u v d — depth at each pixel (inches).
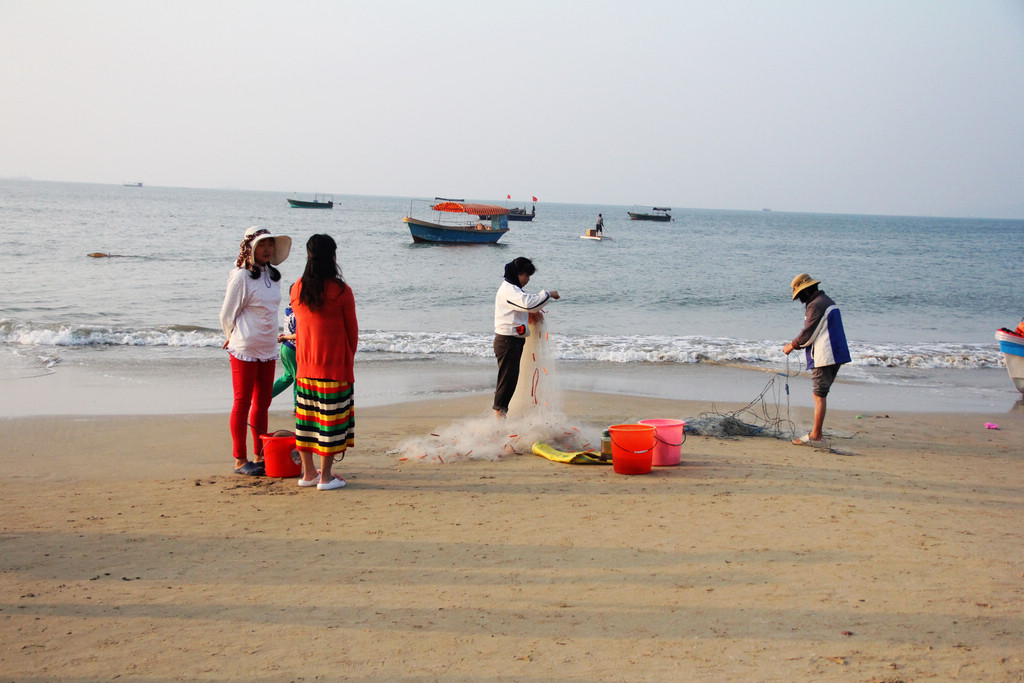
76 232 1595.7
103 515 191.2
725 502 206.1
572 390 428.5
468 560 163.0
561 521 189.6
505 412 287.6
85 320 637.3
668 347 580.4
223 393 391.2
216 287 846.5
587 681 112.7
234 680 112.6
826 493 215.8
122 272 951.6
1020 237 3905.0
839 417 366.3
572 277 1160.8
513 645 124.6
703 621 133.4
